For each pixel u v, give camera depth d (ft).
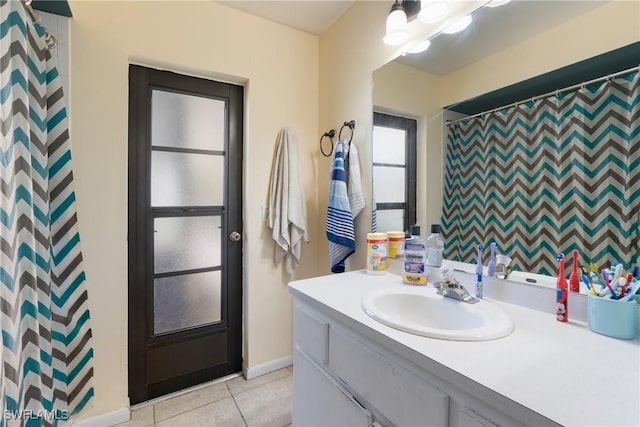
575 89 3.15
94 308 5.05
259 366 6.68
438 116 4.53
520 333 2.75
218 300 6.57
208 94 6.32
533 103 3.48
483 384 1.97
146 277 5.79
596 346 2.50
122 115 5.24
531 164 3.49
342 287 4.26
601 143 2.97
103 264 5.12
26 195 3.34
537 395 1.86
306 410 4.01
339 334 3.38
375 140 5.59
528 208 3.50
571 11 3.18
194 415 5.45
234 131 6.60
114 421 5.18
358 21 5.97
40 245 3.78
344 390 3.31
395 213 5.21
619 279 2.76
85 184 4.97
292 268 6.89
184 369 6.21
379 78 5.50
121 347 5.28
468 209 4.13
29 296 3.35
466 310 3.38
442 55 4.45
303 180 7.08
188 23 5.75
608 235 2.89
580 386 1.96
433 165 4.61
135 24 5.30
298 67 7.01
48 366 3.83
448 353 2.38
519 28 3.61
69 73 4.70
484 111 3.97
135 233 5.67
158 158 5.88
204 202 6.35
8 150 2.91
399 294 3.94
